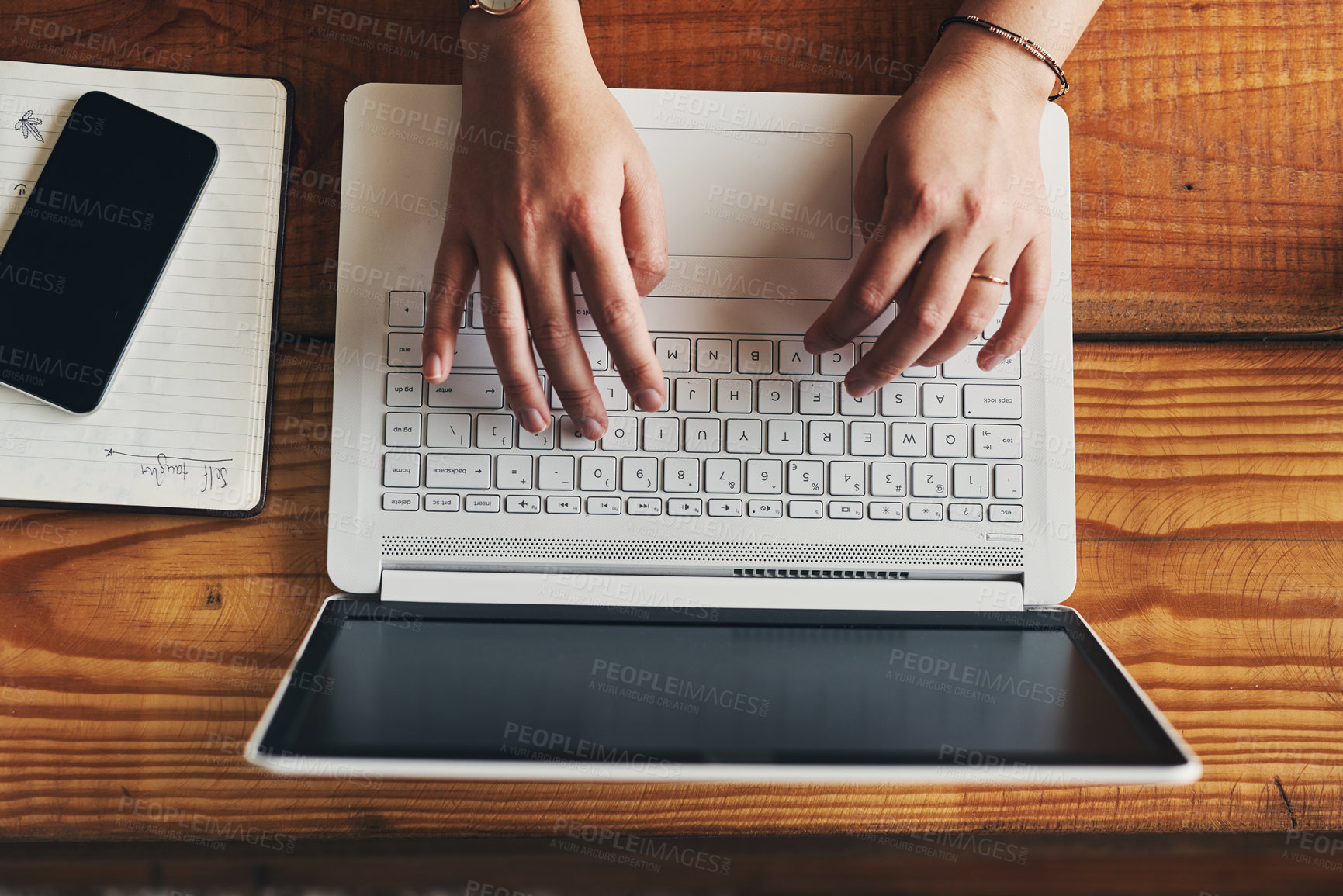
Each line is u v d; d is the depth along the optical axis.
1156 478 0.52
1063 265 0.50
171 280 0.50
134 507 0.48
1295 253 0.53
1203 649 0.51
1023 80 0.48
